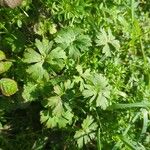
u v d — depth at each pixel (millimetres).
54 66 348
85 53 379
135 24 396
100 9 389
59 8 377
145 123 363
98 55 385
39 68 344
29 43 379
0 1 336
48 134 385
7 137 386
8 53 377
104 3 391
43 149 384
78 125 379
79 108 367
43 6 378
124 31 399
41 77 344
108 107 362
